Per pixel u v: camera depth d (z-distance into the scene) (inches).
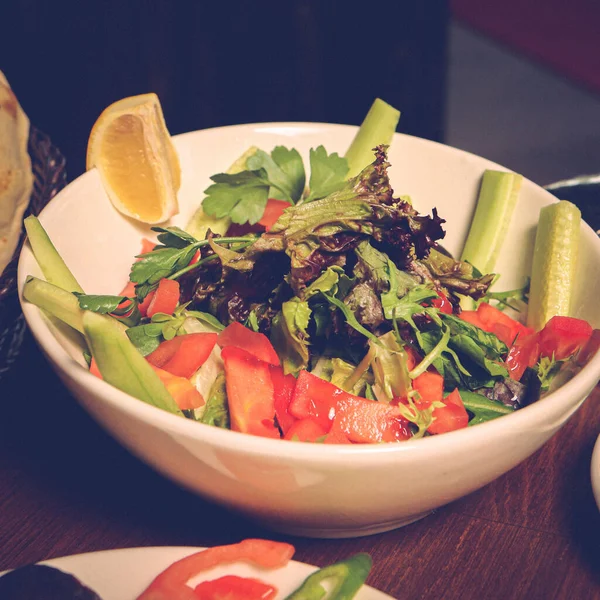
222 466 19.4
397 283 21.7
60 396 23.7
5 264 25.7
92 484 22.1
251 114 44.9
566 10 48.4
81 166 35.2
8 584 19.5
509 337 23.0
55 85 40.1
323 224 21.7
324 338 21.9
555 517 21.6
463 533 21.4
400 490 19.6
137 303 22.6
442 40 45.9
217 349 21.9
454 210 25.9
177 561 19.8
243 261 22.1
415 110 45.6
